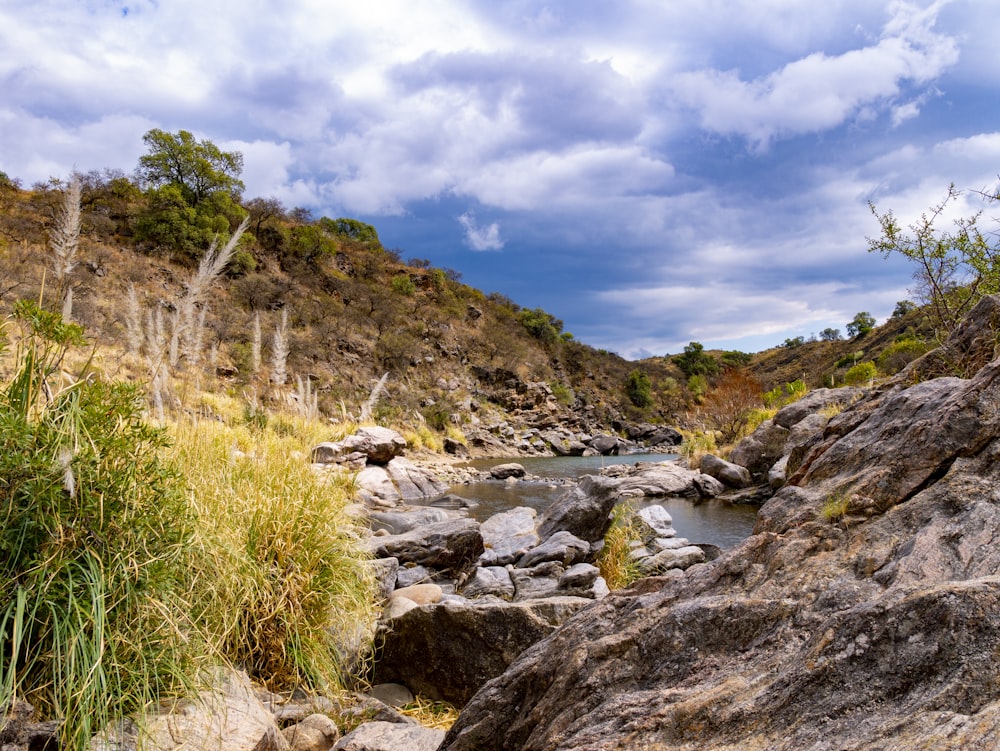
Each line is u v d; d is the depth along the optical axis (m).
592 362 95.62
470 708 2.72
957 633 1.42
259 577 4.00
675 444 68.81
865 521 2.36
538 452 51.34
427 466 27.50
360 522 5.82
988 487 2.18
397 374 56.03
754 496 16.34
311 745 3.37
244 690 3.31
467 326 81.88
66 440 2.79
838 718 1.44
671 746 1.68
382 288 77.38
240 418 6.63
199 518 3.54
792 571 2.23
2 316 3.16
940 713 1.27
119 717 2.65
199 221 55.94
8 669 2.56
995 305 4.16
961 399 2.54
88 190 53.81
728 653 2.03
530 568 8.40
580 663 2.31
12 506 2.65
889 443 2.77
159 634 2.94
